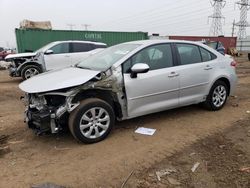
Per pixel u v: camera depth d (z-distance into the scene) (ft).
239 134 17.42
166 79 18.61
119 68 17.12
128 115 17.53
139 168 13.52
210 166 13.62
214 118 20.40
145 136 17.26
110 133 17.72
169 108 19.40
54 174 13.17
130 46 19.03
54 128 15.75
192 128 18.51
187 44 20.47
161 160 14.25
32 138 17.47
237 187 11.95
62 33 68.18
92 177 12.83
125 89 17.04
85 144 16.24
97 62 18.74
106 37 74.69
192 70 19.98
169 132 17.87
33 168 13.78
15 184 12.46
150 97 18.13
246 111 22.06
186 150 15.33
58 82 15.71
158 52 18.88
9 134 18.28
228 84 22.56
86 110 15.75
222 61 22.09
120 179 12.62
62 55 42.78
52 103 16.07
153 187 12.00
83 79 15.84
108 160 14.34
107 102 17.29
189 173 13.04
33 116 15.99
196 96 20.63
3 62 71.56
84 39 71.61
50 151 15.56
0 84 41.52
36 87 15.74
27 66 42.11
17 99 29.27
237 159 14.26
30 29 65.67
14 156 15.08
